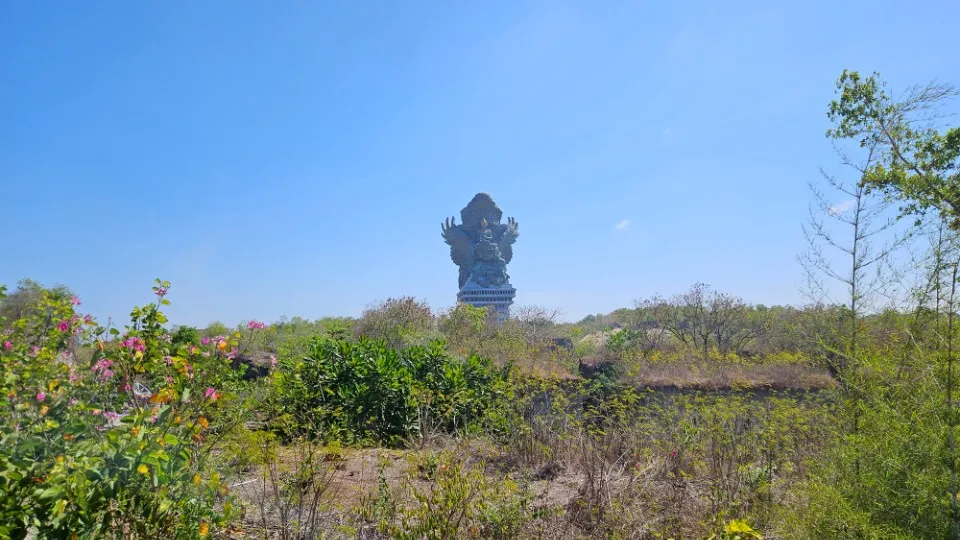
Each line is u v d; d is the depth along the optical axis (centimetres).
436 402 858
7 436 307
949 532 365
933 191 500
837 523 385
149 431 332
